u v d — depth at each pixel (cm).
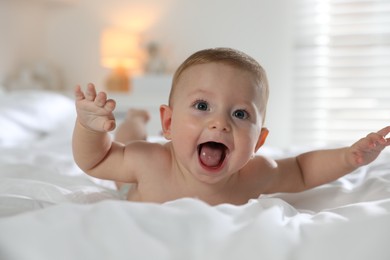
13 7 353
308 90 340
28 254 53
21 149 171
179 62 364
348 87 332
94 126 82
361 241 56
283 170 104
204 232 56
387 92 326
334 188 104
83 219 58
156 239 55
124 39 354
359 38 328
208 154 86
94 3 379
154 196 96
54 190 92
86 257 53
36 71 367
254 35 348
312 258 54
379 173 125
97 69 379
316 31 336
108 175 98
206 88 86
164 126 96
